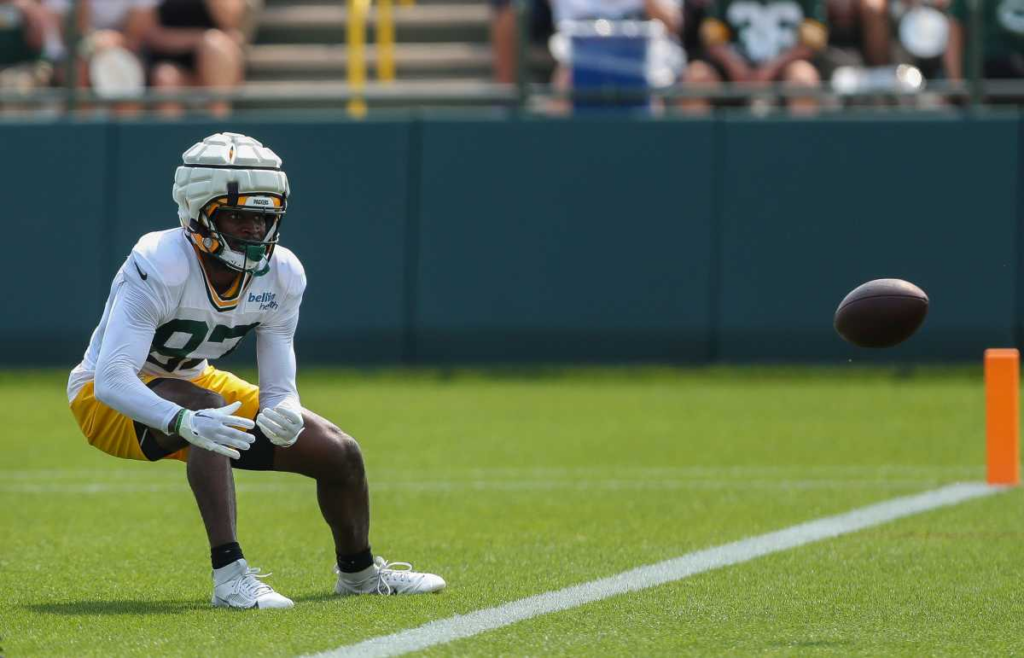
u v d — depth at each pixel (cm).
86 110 4888
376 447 3162
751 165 4412
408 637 1385
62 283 4484
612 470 2808
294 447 1542
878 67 4891
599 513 2297
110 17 5203
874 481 2623
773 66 4850
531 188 4453
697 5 4944
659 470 2803
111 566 1845
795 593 1622
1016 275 4350
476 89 5800
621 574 1755
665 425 3512
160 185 4456
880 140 4384
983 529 2089
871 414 3672
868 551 1909
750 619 1477
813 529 2109
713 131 4422
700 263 4438
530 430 3434
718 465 2864
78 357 4509
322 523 2234
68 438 3400
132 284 1501
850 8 4897
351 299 4488
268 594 1541
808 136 4400
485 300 4472
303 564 1858
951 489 2509
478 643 1359
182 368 1609
